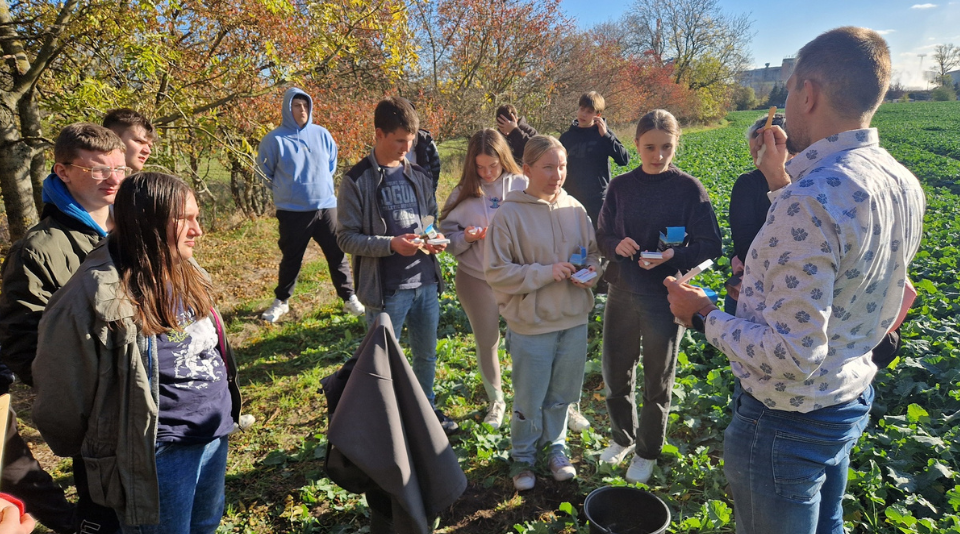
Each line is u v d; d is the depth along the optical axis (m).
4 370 2.66
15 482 2.77
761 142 2.69
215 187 11.54
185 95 6.88
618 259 3.35
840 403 1.85
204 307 2.31
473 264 4.07
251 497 3.57
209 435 2.31
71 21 5.41
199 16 8.03
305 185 6.04
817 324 1.68
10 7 5.95
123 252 2.12
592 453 3.84
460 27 17.45
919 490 3.28
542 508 3.42
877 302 1.83
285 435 4.25
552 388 3.61
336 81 12.48
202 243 9.64
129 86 6.31
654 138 3.18
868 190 1.69
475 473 3.72
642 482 3.47
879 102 1.79
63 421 2.05
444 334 6.04
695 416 4.27
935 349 4.82
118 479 2.09
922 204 1.88
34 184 5.93
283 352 5.76
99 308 1.96
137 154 3.51
